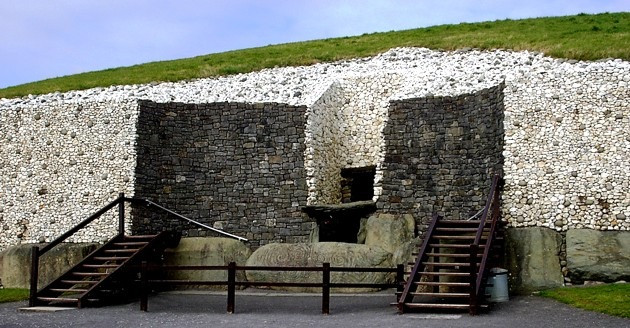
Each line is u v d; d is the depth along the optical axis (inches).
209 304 597.3
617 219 636.7
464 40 943.7
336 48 1055.6
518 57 802.8
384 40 1099.9
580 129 664.4
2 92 981.2
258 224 778.2
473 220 605.0
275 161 783.7
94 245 756.0
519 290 607.8
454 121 734.5
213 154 799.1
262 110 796.0
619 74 665.0
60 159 820.6
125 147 790.5
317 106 791.7
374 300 605.6
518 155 677.9
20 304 615.8
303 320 488.7
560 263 622.8
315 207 749.9
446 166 729.0
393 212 743.1
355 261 674.8
